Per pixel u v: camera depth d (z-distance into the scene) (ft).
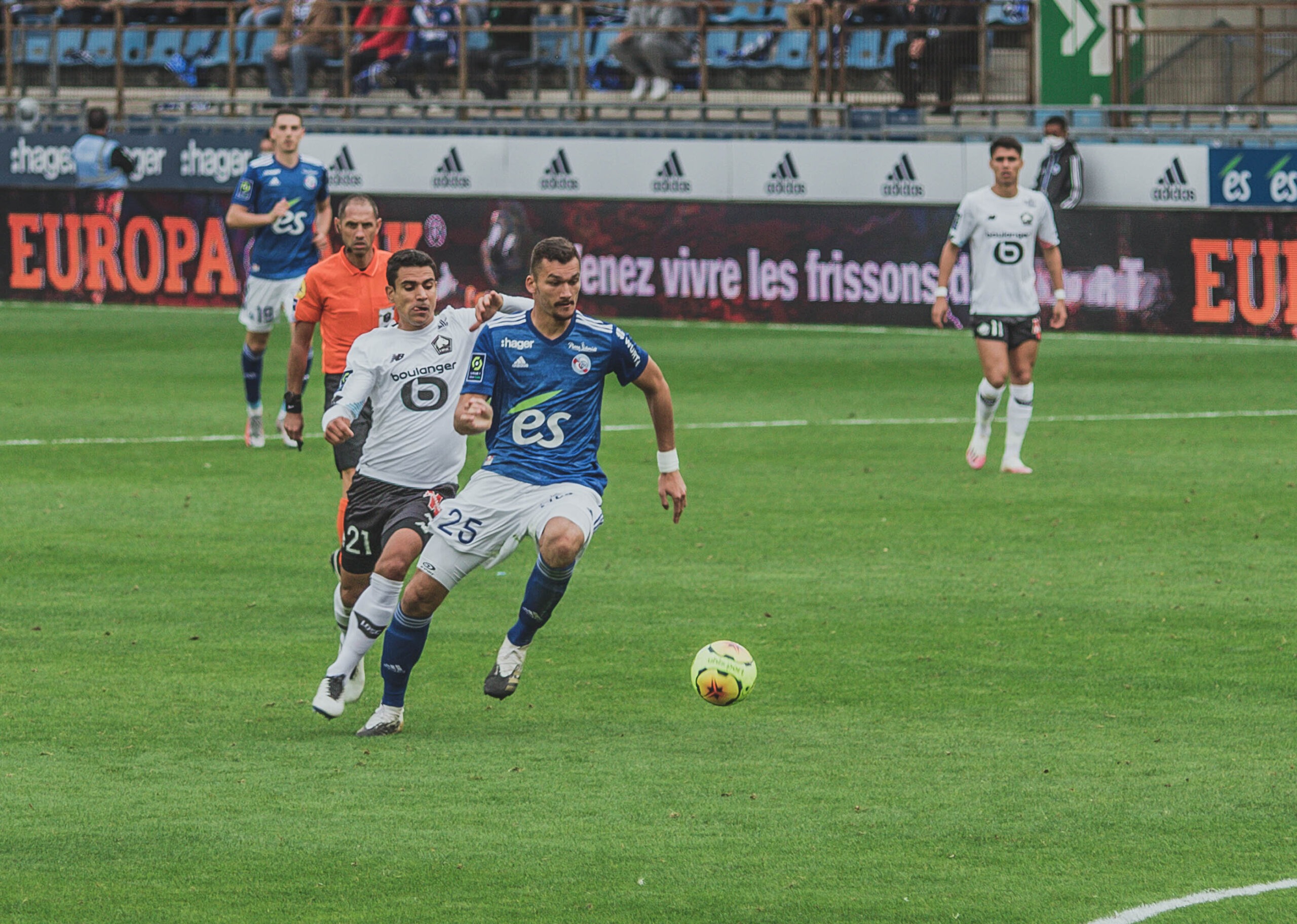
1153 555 110.83
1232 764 69.31
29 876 57.21
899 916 53.78
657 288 263.70
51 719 76.07
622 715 76.84
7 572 106.63
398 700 73.77
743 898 55.31
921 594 100.58
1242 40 276.00
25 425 169.48
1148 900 54.95
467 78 300.40
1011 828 61.82
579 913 54.03
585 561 109.70
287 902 54.95
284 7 312.09
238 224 150.30
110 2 323.78
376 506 79.87
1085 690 80.69
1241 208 235.20
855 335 245.86
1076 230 243.81
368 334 79.51
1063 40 281.13
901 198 253.24
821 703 78.74
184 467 145.89
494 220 268.82
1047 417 175.22
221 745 72.33
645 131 279.90
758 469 145.07
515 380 73.51
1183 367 211.41
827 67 283.18
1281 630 91.76
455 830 61.67
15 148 287.48
